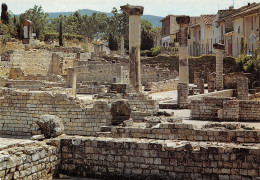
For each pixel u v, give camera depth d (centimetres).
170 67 8556
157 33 13625
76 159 1562
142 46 11250
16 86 5166
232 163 1354
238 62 7475
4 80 5434
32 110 2653
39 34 10331
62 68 7869
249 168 1334
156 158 1447
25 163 1332
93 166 1536
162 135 1802
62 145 1583
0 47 7662
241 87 4919
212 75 6788
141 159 1466
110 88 3281
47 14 15300
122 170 1491
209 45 9731
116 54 11000
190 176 1399
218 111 3041
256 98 5572
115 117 2070
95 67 7425
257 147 1368
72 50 9194
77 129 2559
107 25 18162
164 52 10238
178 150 1420
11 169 1260
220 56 5809
